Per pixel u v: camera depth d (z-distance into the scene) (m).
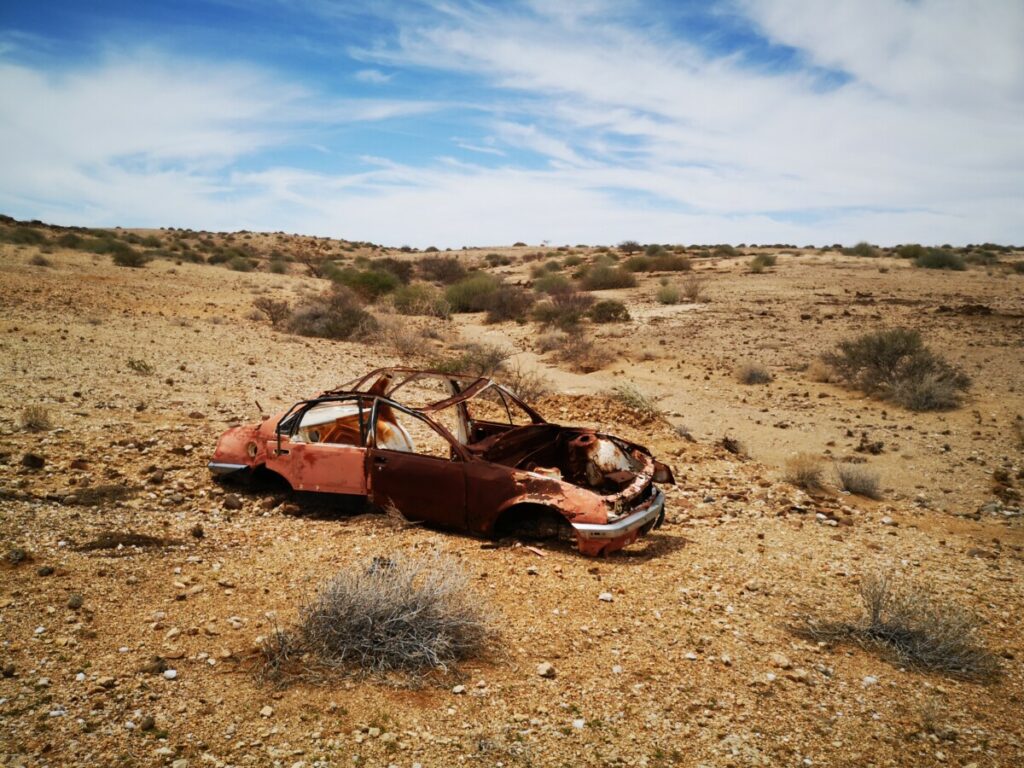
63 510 6.75
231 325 24.59
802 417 14.02
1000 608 5.93
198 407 11.84
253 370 16.06
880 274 42.78
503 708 4.20
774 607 5.73
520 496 6.40
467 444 7.57
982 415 13.80
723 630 5.25
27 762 3.44
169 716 3.90
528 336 27.27
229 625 4.96
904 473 10.52
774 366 19.36
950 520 8.66
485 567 6.08
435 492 6.73
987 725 4.24
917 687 4.64
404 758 3.70
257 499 7.58
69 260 43.28
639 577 6.10
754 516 8.20
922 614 5.36
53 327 19.42
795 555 6.97
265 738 3.79
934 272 43.66
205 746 3.68
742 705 4.32
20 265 36.56
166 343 18.89
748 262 54.97
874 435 12.60
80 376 13.38
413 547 6.43
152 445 9.19
